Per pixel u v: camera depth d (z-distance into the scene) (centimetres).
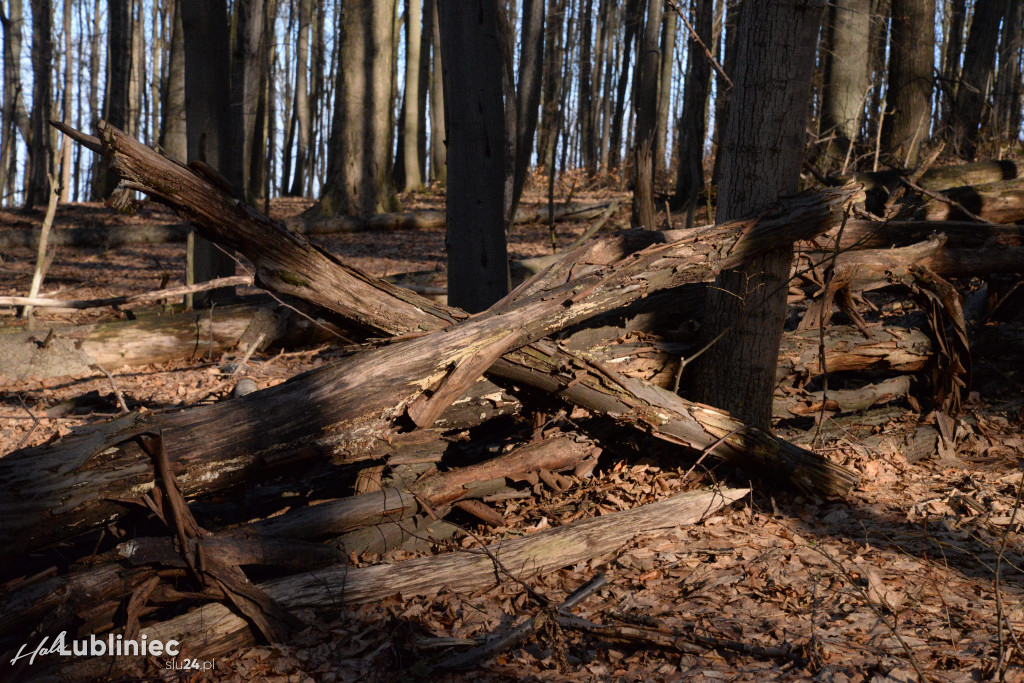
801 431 616
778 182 525
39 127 2398
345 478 515
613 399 496
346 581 387
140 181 392
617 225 1759
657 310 609
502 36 653
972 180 1046
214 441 390
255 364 877
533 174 2436
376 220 1859
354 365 432
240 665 343
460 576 403
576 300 487
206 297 997
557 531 436
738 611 378
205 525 452
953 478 538
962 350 644
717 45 2269
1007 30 2186
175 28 2172
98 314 1013
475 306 661
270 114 3584
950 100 1639
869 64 1667
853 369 637
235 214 427
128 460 368
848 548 439
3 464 351
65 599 329
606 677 329
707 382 557
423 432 522
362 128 1916
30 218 1934
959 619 365
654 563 426
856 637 351
